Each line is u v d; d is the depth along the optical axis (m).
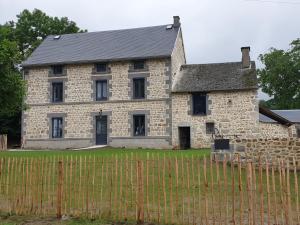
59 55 32.06
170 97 28.91
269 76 47.31
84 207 11.00
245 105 27.48
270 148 15.70
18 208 10.90
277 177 14.20
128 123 29.61
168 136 28.66
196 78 29.64
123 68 30.09
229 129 27.67
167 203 11.39
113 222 9.91
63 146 30.72
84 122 30.52
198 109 28.55
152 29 33.03
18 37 41.28
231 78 28.69
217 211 10.70
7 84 17.92
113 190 12.42
